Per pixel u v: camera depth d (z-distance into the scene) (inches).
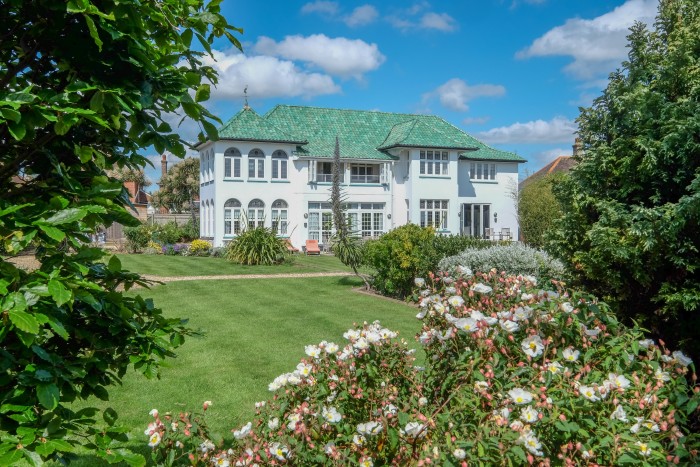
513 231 1595.7
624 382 119.0
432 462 102.8
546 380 116.0
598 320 142.6
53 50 96.8
